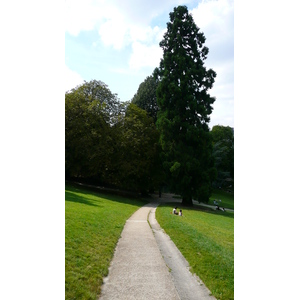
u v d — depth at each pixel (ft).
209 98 88.28
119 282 18.38
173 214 56.03
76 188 82.02
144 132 97.25
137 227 38.11
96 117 88.84
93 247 24.18
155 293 17.06
